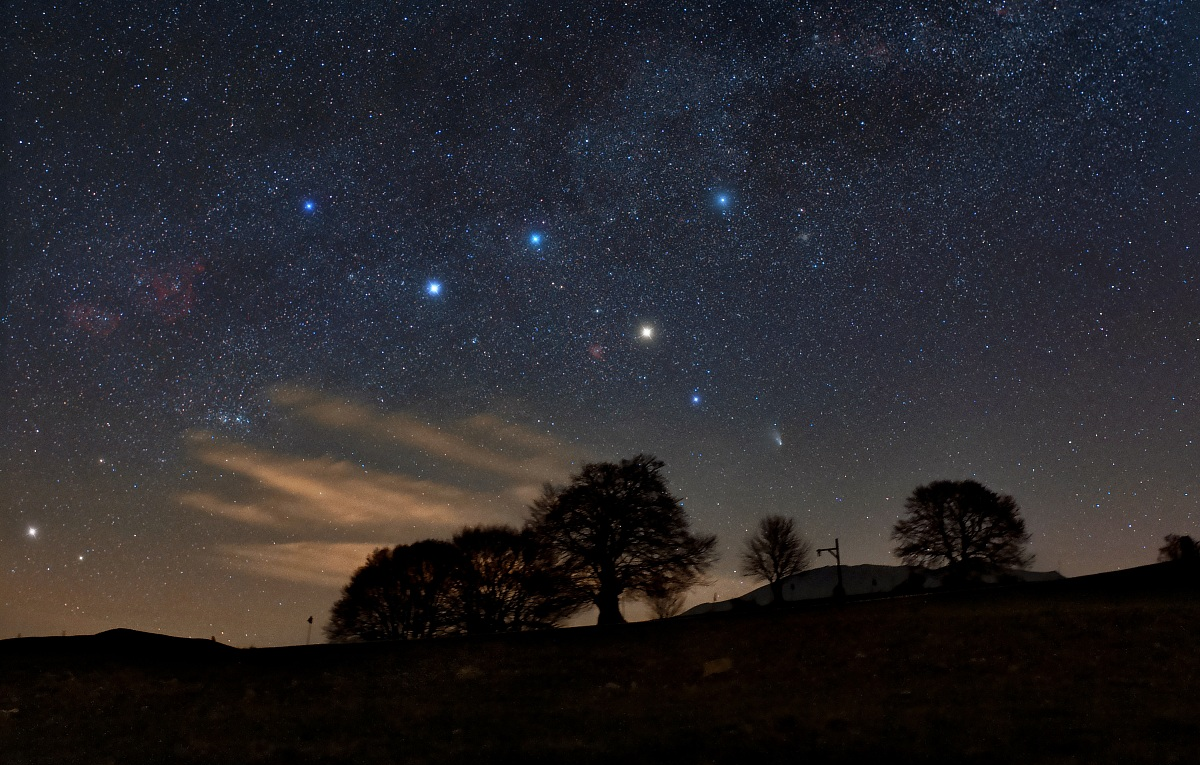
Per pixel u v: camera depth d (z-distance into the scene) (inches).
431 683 827.4
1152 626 879.1
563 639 1227.2
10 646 1156.5
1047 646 813.2
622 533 1915.6
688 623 1323.8
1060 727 491.5
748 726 531.5
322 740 531.8
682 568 1908.2
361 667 983.6
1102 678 645.9
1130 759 420.2
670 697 676.7
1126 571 1581.0
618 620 1877.5
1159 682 618.5
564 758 466.6
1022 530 2439.7
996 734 482.6
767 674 784.9
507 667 946.1
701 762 452.8
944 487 2495.1
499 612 1978.3
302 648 1208.2
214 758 484.7
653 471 1989.4
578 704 661.3
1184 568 1493.6
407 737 535.8
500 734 537.0
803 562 2409.0
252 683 851.4
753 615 1358.3
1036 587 1449.3
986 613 1122.7
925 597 1450.5
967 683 662.5
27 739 542.9
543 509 1989.4
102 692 773.9
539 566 1964.8
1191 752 427.8
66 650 1122.7
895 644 905.5
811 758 452.8
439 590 2007.9
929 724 516.1
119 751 505.0
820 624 1146.0
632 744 494.0
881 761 442.3
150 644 1199.6
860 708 579.8
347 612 2015.3
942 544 2438.5
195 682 864.9
